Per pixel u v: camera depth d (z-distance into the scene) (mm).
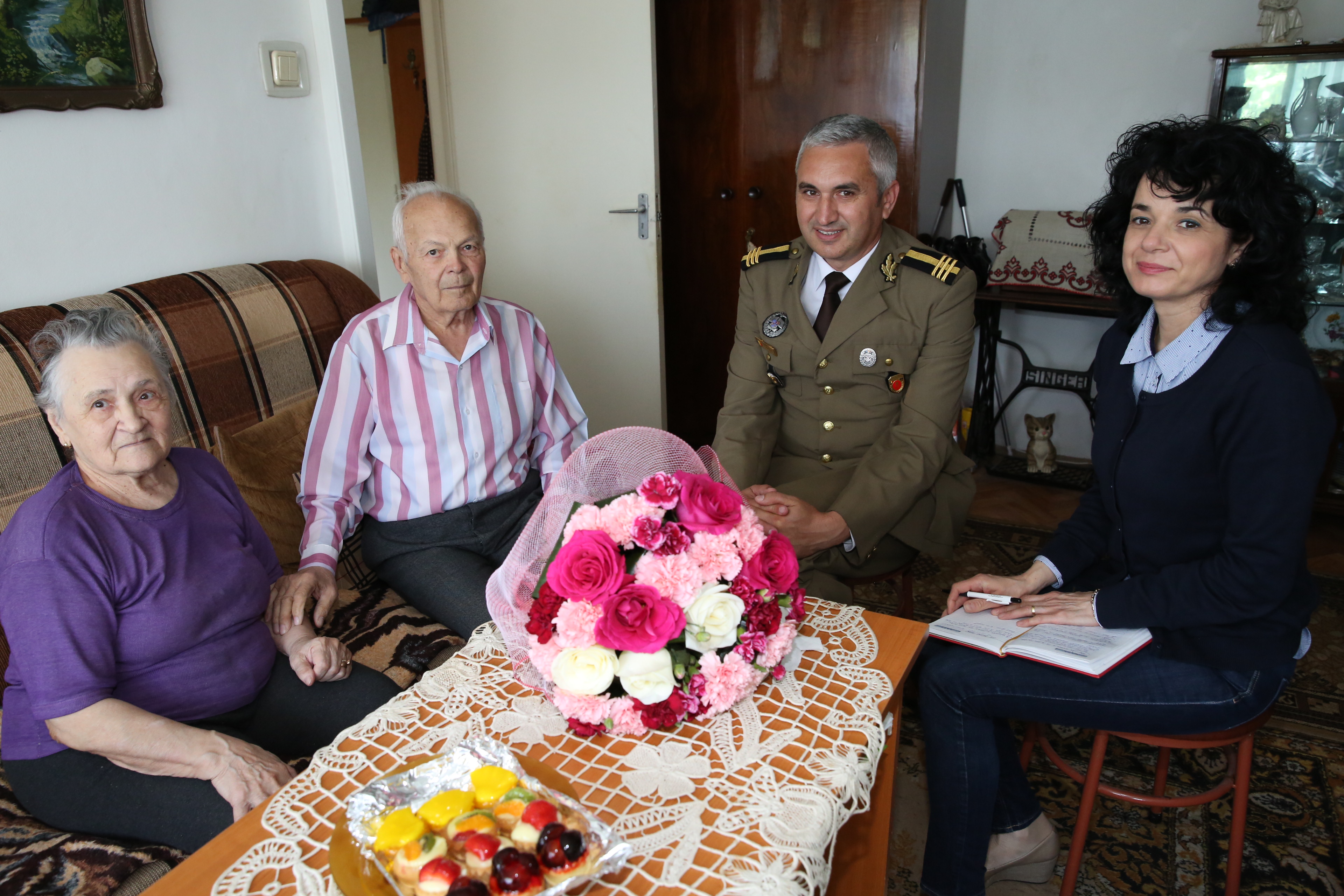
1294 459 1244
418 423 1862
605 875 854
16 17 1636
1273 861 1657
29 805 1260
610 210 3262
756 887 834
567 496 1168
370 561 1915
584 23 3090
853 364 1994
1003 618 1459
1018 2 3324
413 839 839
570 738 1064
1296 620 1338
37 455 1466
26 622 1164
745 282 2152
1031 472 3527
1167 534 1426
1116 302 1523
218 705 1371
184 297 1840
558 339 3514
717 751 1032
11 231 1698
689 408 3941
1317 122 2729
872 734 1056
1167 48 3141
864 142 1840
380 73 4395
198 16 2000
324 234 2426
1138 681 1363
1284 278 1286
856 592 2691
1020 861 1591
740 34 3324
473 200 3455
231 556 1401
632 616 1005
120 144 1869
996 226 3398
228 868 891
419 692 1167
